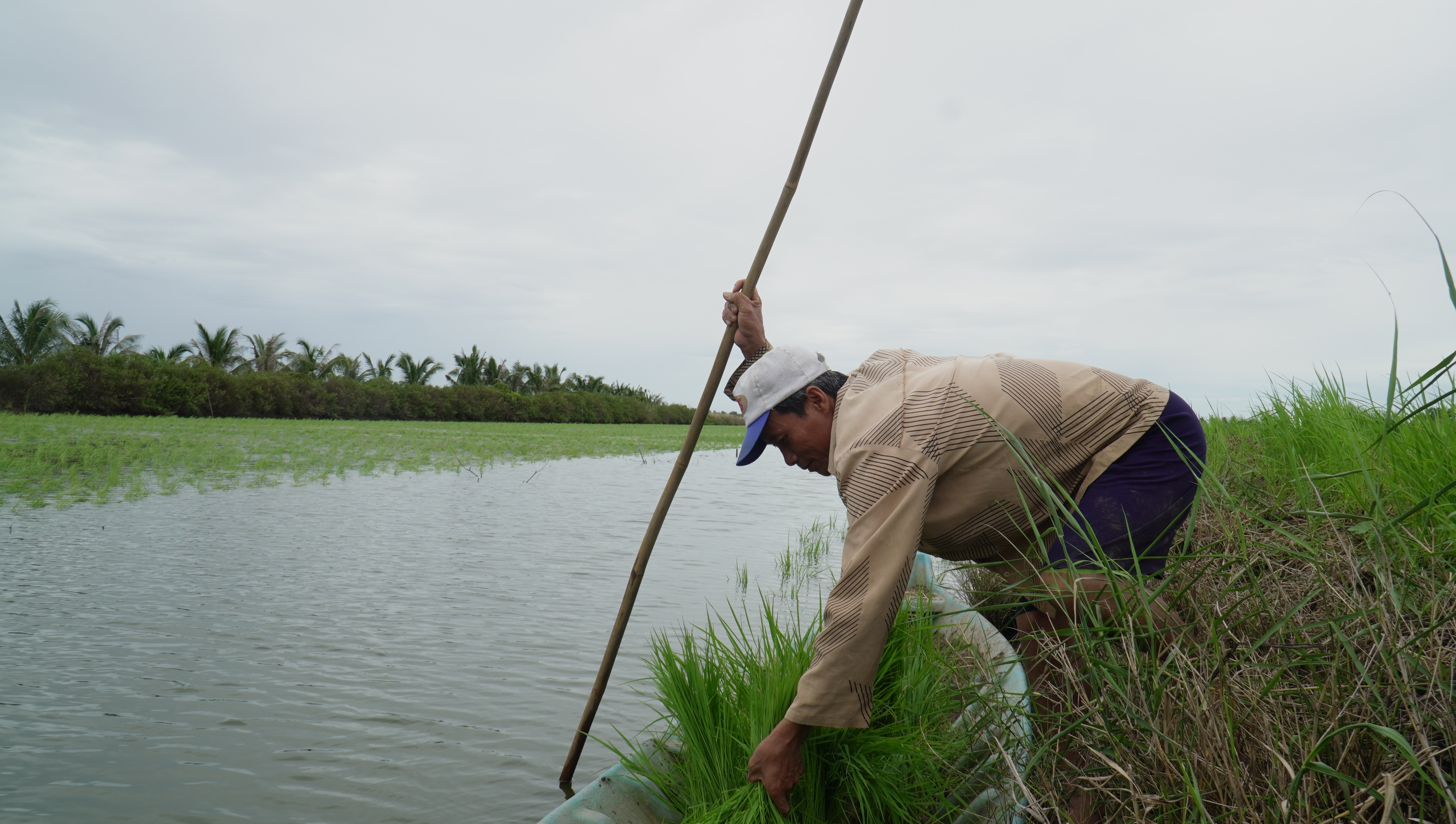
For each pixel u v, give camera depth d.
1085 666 1.94
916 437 1.93
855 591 1.86
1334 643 1.74
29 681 3.89
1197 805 1.46
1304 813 1.42
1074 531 2.07
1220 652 1.66
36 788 2.84
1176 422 2.14
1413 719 1.33
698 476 18.67
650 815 2.15
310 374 46.88
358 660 4.32
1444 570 1.88
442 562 6.97
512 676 4.10
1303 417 3.71
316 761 3.11
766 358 2.32
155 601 5.41
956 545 2.15
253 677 4.03
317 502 10.60
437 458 19.20
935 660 2.37
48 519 8.56
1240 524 1.91
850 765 2.05
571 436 36.94
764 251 2.62
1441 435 2.50
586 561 7.21
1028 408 2.02
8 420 25.23
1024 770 1.84
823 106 2.56
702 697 2.28
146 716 3.52
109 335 42.56
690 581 6.41
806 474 19.97
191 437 21.42
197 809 2.72
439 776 3.00
